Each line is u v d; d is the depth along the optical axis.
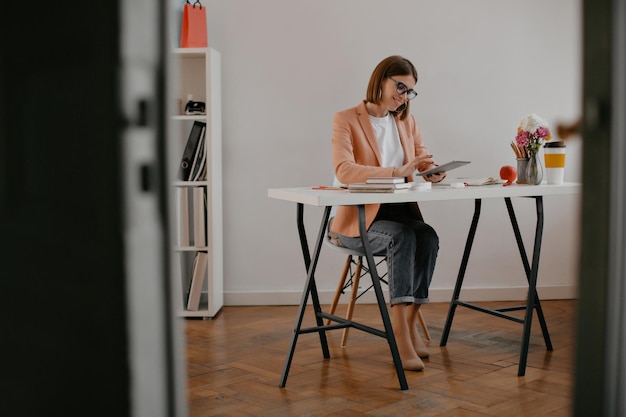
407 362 2.92
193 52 3.97
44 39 0.18
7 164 0.18
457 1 4.38
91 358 0.18
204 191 4.06
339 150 3.07
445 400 2.54
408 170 2.89
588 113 0.22
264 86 4.36
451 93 4.42
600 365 0.23
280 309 4.30
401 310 2.96
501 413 2.39
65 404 0.18
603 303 0.23
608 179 0.22
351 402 2.53
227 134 4.38
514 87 4.45
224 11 4.32
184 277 4.26
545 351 3.22
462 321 3.88
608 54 0.22
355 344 3.40
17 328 0.18
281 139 4.39
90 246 0.18
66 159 0.18
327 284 4.43
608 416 0.23
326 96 4.38
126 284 0.18
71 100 0.18
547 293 4.51
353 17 4.36
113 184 0.18
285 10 4.34
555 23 4.44
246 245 4.43
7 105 0.18
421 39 4.39
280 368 3.00
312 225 4.43
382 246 2.95
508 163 4.47
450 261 4.49
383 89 3.14
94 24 0.18
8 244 0.18
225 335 3.64
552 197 4.48
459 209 4.47
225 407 2.49
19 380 0.18
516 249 4.51
